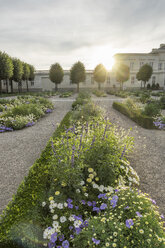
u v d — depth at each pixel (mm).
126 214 1647
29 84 34656
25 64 29250
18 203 1805
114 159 2527
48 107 10742
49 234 1482
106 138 2754
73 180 2014
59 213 1766
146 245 1301
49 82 34062
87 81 34219
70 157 2125
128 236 1328
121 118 8102
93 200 2061
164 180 3053
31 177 2297
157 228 1473
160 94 19562
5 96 19359
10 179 3111
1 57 20578
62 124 5289
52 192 1979
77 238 1464
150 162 3707
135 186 2848
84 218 1815
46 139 5215
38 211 1722
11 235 1429
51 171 2287
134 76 35375
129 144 3158
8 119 6953
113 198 1781
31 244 1463
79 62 29203
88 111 6566
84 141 2629
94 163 2393
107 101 14570
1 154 4180
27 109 8273
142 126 6676
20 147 4605
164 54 36281
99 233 1427
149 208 1740
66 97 19375
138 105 9469
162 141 5023
